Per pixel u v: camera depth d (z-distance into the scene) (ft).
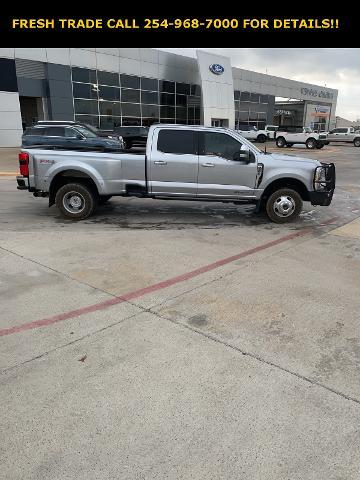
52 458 8.09
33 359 11.34
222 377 10.65
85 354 11.60
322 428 8.95
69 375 10.66
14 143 94.02
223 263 19.26
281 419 9.20
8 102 91.50
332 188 27.04
